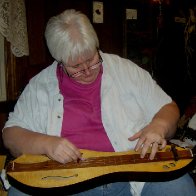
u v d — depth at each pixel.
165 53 3.07
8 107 2.11
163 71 3.09
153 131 1.28
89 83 1.40
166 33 3.04
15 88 2.13
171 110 1.41
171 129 1.34
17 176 1.20
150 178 1.23
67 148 1.24
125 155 1.29
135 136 1.32
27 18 2.11
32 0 2.13
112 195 1.32
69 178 1.19
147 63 2.93
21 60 2.14
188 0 3.24
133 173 1.22
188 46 3.31
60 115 1.39
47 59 2.29
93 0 2.47
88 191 1.30
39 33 2.21
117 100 1.42
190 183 1.25
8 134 1.37
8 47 2.05
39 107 1.43
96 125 1.39
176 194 1.21
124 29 2.70
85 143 1.37
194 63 3.41
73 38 1.24
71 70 1.32
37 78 1.50
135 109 1.44
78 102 1.41
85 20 1.29
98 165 1.24
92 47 1.26
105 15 2.57
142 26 2.84
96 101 1.41
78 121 1.38
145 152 1.25
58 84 1.44
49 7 2.23
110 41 2.65
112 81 1.43
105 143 1.37
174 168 1.22
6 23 1.86
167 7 3.01
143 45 2.88
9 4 1.87
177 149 1.32
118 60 1.53
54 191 1.17
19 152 1.32
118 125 1.38
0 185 1.48
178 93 3.27
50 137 1.28
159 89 1.49
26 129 1.38
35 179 1.19
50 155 1.25
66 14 1.30
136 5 2.77
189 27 3.29
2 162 1.62
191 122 2.33
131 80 1.46
